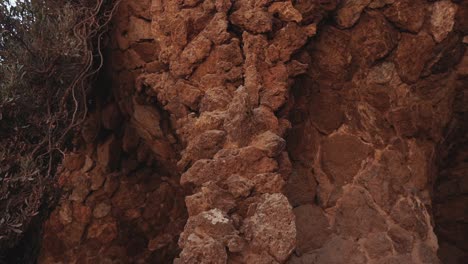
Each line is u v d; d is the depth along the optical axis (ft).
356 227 14.28
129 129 20.66
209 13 14.28
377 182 14.62
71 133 17.70
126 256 21.75
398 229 14.25
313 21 14.64
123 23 17.61
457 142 18.11
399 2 14.98
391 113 15.14
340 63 15.15
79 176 20.81
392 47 15.20
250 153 12.42
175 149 19.57
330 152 15.01
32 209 15.81
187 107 14.20
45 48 16.52
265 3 13.98
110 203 21.38
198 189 12.60
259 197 12.18
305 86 15.17
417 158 15.15
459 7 15.14
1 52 16.62
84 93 17.30
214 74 13.69
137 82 17.40
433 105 15.52
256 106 13.24
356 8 14.99
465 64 15.76
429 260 14.08
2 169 15.62
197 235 11.62
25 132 16.43
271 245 11.50
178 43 14.39
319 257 14.07
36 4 16.98
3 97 15.79
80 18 17.13
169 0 14.79
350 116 15.15
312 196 14.80
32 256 17.78
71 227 21.02
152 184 21.86
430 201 15.03
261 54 13.62
